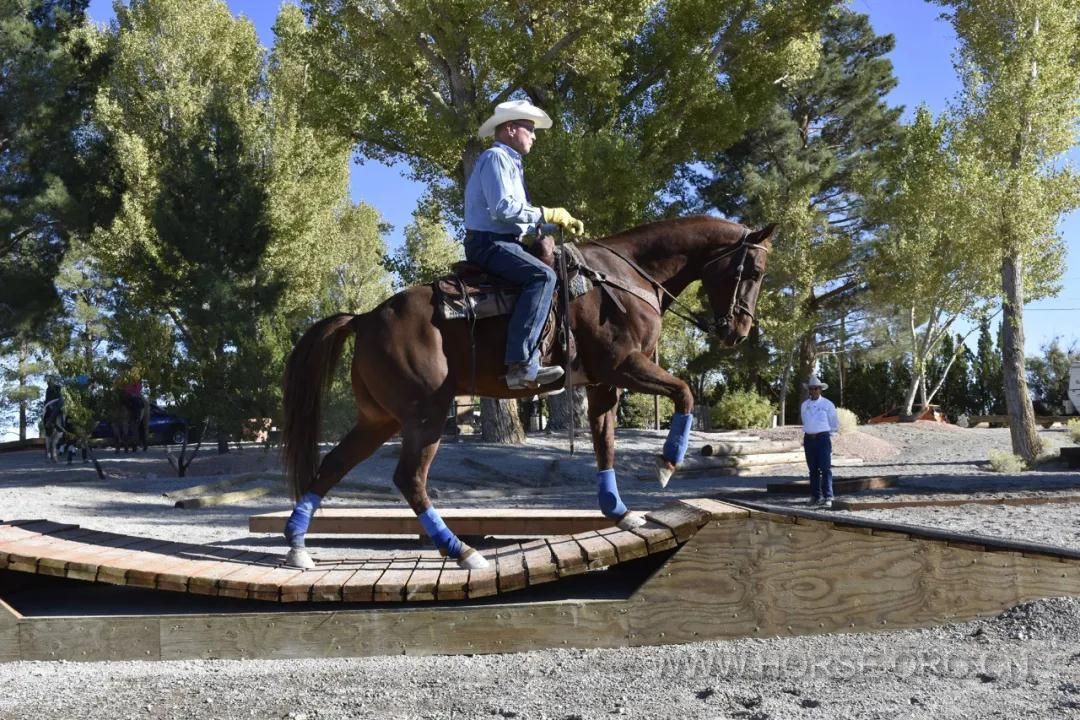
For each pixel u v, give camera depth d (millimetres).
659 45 23562
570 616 5816
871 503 13414
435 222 26484
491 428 24719
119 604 6750
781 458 23750
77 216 30141
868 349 45594
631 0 21188
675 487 18797
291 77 35969
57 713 4707
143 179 32875
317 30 22250
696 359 43344
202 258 26125
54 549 6566
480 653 5820
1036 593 5863
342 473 7047
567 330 6656
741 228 7398
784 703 4352
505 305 6637
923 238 31812
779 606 5789
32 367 35844
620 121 24469
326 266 42500
